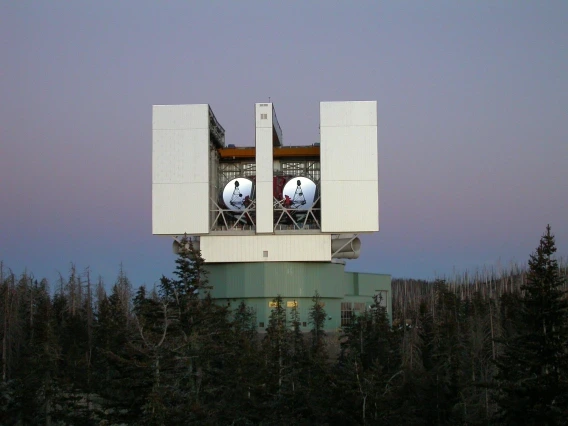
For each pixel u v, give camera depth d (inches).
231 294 3555.6
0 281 4478.3
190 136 3484.3
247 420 1876.2
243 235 3528.5
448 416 2054.6
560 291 1432.1
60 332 3174.2
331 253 3570.4
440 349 2546.8
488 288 7559.1
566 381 1352.1
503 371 1509.6
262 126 3526.1
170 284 1700.3
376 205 3464.6
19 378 2208.4
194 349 1656.0
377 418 1721.2
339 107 3494.1
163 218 3469.5
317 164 3786.9
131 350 1612.9
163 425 1482.5
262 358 2069.4
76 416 2187.5
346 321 3816.4
